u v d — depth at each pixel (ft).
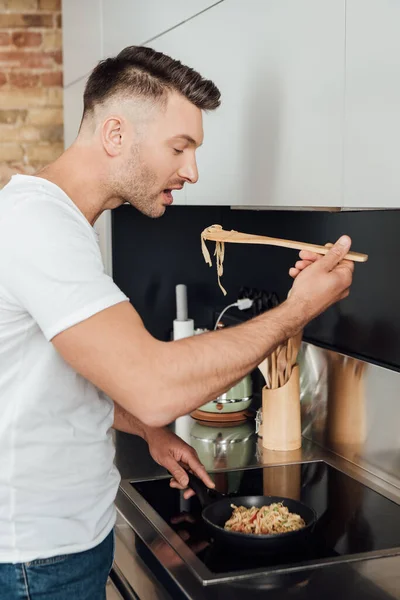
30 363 4.47
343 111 4.99
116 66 4.72
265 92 5.91
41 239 4.06
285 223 8.04
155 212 4.96
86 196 4.79
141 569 5.35
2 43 11.42
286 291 8.05
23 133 11.60
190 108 4.75
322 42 5.17
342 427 6.97
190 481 6.19
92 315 3.96
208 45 6.70
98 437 4.83
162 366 3.97
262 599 4.53
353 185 4.93
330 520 5.71
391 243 6.34
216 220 9.68
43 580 4.60
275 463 6.85
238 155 6.42
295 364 7.26
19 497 4.54
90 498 4.81
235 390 8.09
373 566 4.95
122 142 4.68
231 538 5.19
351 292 6.93
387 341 6.47
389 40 4.47
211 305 9.80
